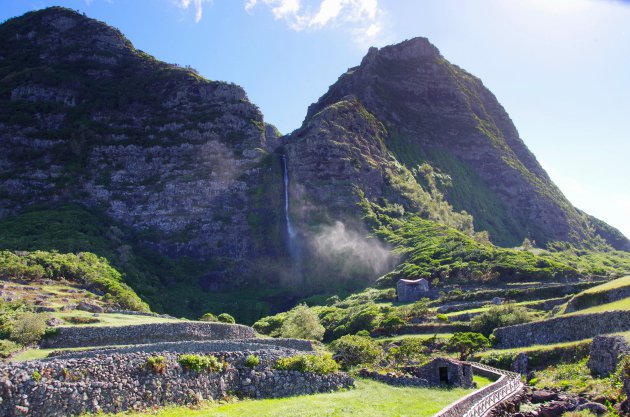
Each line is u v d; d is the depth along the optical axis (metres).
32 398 34.47
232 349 57.31
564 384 68.69
